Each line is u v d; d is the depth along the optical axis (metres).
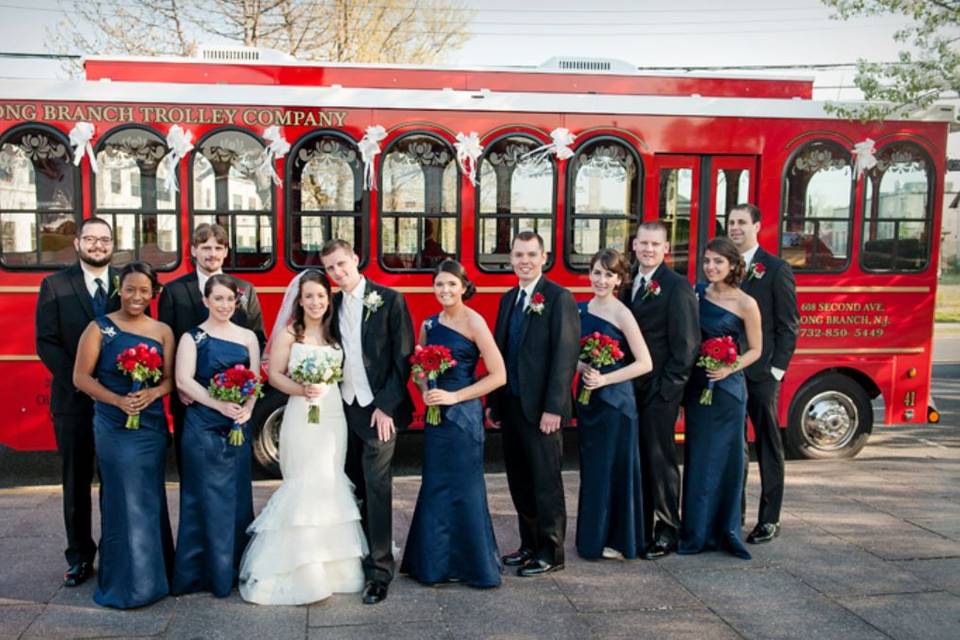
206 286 4.37
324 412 4.43
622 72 7.34
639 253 5.04
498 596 4.48
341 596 4.46
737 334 5.10
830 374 7.46
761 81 7.52
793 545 5.30
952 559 5.09
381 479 4.45
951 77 9.02
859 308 7.38
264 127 6.48
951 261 34.03
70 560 4.60
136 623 4.11
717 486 5.10
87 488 4.62
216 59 6.83
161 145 6.37
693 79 7.45
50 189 6.28
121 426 4.22
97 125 6.29
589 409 4.91
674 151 7.03
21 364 6.30
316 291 4.36
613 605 4.38
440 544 4.57
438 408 4.54
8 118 6.22
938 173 7.39
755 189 7.20
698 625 4.17
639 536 5.03
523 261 4.64
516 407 4.70
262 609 4.28
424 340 4.73
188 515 4.39
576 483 6.75
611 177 6.96
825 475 7.03
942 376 14.12
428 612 4.27
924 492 6.53
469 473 4.55
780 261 5.46
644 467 5.09
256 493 6.33
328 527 4.41
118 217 6.36
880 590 4.61
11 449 7.89
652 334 5.01
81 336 4.34
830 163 7.27
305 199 6.55
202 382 4.38
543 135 6.82
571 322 4.60
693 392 5.12
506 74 7.17
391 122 6.62
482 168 6.76
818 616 4.29
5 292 6.26
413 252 6.71
